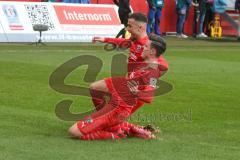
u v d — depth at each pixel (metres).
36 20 42.19
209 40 52.25
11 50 36.62
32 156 12.64
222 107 19.81
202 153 13.40
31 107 18.52
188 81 25.67
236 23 55.78
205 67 31.45
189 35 55.84
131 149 13.50
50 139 14.21
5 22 41.25
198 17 54.47
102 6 44.81
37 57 32.88
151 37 14.80
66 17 43.34
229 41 52.00
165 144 14.14
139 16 14.81
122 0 42.84
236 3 55.31
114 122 14.32
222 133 15.71
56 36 42.56
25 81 23.81
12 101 19.44
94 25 44.00
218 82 25.77
